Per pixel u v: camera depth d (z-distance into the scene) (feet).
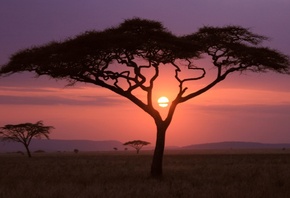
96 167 243.81
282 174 163.32
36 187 122.52
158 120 172.45
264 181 137.59
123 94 172.76
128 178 160.76
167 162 310.04
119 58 170.91
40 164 293.64
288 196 104.32
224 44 183.32
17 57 170.19
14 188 122.93
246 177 158.30
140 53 171.53
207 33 190.08
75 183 137.80
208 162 303.89
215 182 141.79
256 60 184.24
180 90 176.76
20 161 370.12
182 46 171.22
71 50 163.94
